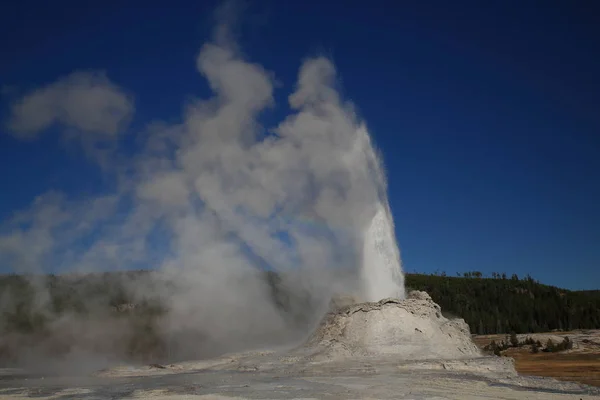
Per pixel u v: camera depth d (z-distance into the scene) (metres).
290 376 22.23
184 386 20.27
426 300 31.89
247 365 26.22
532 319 98.94
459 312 99.38
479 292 118.06
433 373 22.45
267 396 17.30
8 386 22.45
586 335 66.88
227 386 19.81
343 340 28.92
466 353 28.59
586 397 18.00
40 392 20.17
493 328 94.00
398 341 28.08
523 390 19.02
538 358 49.91
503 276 140.50
